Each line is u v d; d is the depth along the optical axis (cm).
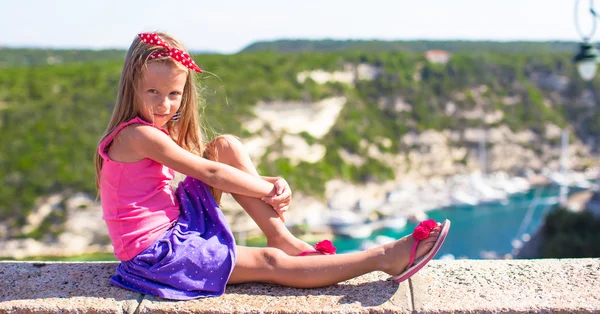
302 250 282
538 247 2766
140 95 263
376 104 7831
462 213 5700
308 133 6775
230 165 287
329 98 7419
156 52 258
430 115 7725
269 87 7188
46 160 5031
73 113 5834
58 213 4656
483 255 4291
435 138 7494
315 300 255
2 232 4519
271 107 6962
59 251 4500
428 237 262
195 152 291
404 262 263
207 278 262
